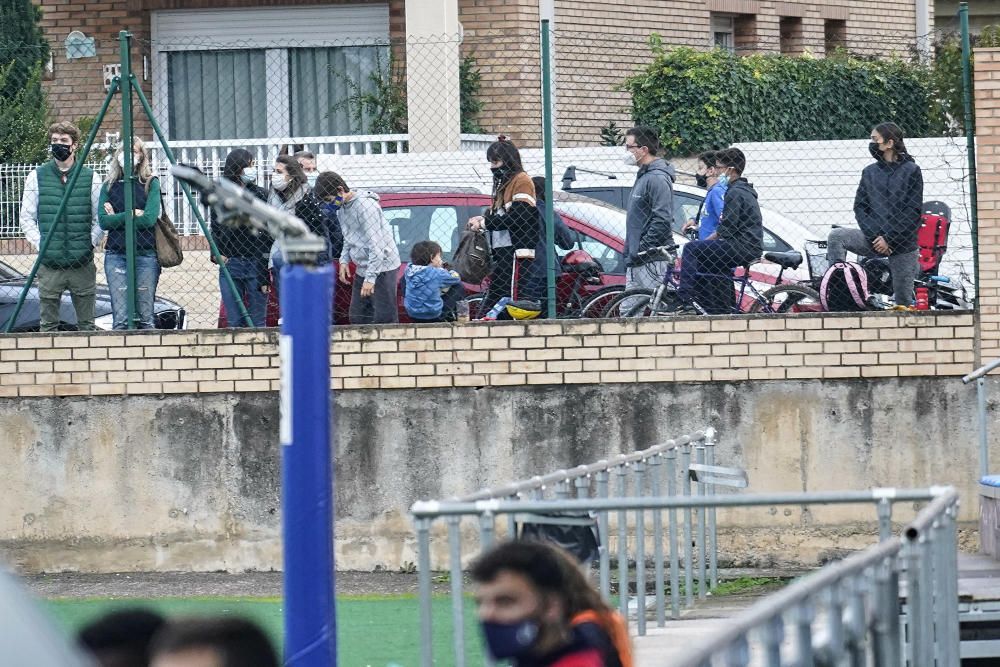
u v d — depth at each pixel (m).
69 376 45.25
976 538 43.78
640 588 35.91
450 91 64.69
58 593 42.72
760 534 44.75
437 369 44.75
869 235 45.06
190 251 53.19
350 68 77.38
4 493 45.38
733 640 16.30
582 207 51.75
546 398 44.59
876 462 44.12
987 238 43.94
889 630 22.36
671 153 70.88
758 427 44.34
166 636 13.34
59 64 66.62
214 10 77.62
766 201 58.47
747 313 44.69
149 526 45.28
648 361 44.41
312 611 21.50
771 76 69.50
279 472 44.97
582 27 76.38
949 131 55.66
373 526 44.94
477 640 36.38
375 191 52.19
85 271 46.44
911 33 84.50
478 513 25.58
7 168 56.56
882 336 44.06
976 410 43.94
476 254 46.03
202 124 77.19
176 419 45.16
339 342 44.91
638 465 35.75
